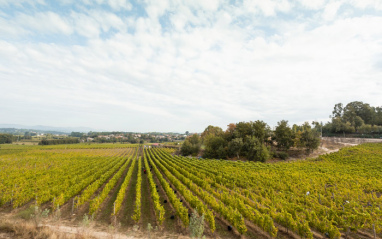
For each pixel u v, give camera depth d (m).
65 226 15.39
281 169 38.75
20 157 72.00
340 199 20.20
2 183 27.70
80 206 20.39
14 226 13.14
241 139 61.91
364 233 14.97
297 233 14.88
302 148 69.62
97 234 14.04
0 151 95.12
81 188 26.50
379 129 95.25
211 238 14.24
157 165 53.75
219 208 17.84
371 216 16.38
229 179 31.36
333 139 94.94
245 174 33.75
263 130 65.25
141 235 14.30
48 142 148.12
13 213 18.50
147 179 35.31
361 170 34.94
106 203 21.73
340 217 15.45
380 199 20.34
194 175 35.28
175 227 15.98
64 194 22.05
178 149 115.25
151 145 163.00
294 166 42.28
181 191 24.92
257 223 15.36
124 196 24.09
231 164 48.78
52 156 76.56
